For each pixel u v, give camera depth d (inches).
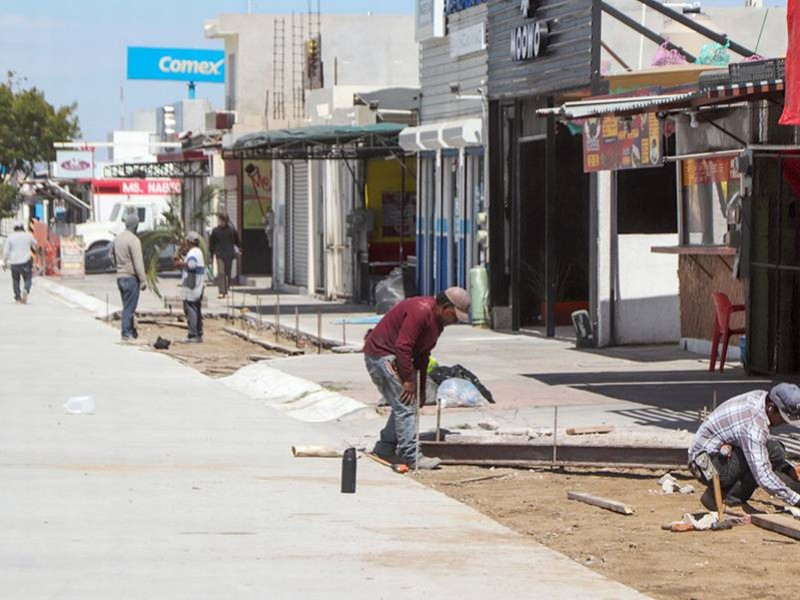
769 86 1071.0
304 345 1888.5
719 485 772.6
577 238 1955.0
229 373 1627.7
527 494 870.4
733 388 1278.3
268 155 2433.6
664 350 1625.2
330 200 2763.3
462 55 2108.8
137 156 5629.9
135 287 1972.2
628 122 1390.3
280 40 3614.7
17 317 2401.6
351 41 3405.5
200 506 806.5
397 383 960.3
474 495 868.6
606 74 1684.3
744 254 1343.5
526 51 1838.1
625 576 654.5
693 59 1633.9
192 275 1971.0
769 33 1987.0
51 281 3587.6
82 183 4894.2
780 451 806.5
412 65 3415.4
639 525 771.4
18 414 1203.9
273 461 978.7
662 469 919.0
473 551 694.5
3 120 6628.9
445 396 1199.6
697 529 751.7
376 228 2603.3
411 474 943.7
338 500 831.1
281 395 1384.1
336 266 2760.8
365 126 2265.0
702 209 1472.7
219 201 3732.8
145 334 2138.3
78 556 674.2
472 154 2073.1
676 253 1492.4
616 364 1502.2
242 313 2369.6
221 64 5260.8
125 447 1031.0
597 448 930.7
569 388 1305.4
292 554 684.1
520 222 1948.8
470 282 2016.5
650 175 1669.5
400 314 959.6
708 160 1401.3
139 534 727.1
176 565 657.0
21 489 853.2
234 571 645.9
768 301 1336.1
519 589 617.0
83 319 2374.5
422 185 2288.4
